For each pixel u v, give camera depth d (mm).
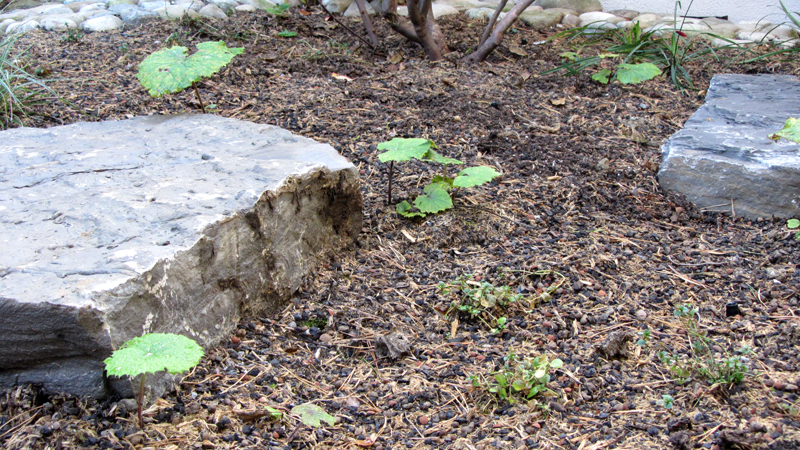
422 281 3125
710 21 6758
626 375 2467
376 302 2953
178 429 2113
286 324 2770
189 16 6102
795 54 5992
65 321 1974
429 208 3498
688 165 3879
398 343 2611
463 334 2764
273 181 2793
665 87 5402
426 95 4953
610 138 4520
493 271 3162
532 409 2289
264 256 2750
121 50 5473
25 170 2904
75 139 3328
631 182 4031
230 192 2695
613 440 2117
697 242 3492
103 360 2061
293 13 6609
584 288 3055
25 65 4984
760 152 3748
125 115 4461
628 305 2930
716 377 2336
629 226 3645
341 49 5859
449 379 2471
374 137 4352
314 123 4484
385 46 5984
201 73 3734
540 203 3793
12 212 2525
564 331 2732
